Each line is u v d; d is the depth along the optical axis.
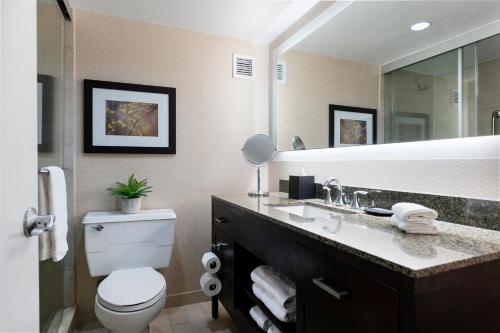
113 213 2.01
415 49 1.32
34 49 0.80
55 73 1.78
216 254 2.02
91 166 2.05
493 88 1.04
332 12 1.80
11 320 0.65
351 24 1.67
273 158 2.32
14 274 0.67
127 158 2.14
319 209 1.65
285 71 2.33
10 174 0.65
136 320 1.47
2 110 0.62
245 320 1.63
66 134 1.97
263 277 1.49
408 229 0.97
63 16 1.92
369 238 0.91
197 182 2.34
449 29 1.19
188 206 2.31
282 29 2.32
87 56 2.03
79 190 2.02
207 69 2.37
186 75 2.30
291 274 1.13
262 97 2.56
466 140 1.12
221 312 2.18
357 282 0.80
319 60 1.93
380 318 0.73
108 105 2.07
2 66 0.62
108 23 2.09
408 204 1.07
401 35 1.39
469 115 1.11
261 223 1.37
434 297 0.67
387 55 1.45
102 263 1.87
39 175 1.29
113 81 2.09
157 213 2.02
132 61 2.15
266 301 1.41
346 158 1.72
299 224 1.13
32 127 0.78
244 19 2.17
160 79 2.22
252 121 2.52
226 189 2.43
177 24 2.24
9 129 0.65
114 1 1.93
